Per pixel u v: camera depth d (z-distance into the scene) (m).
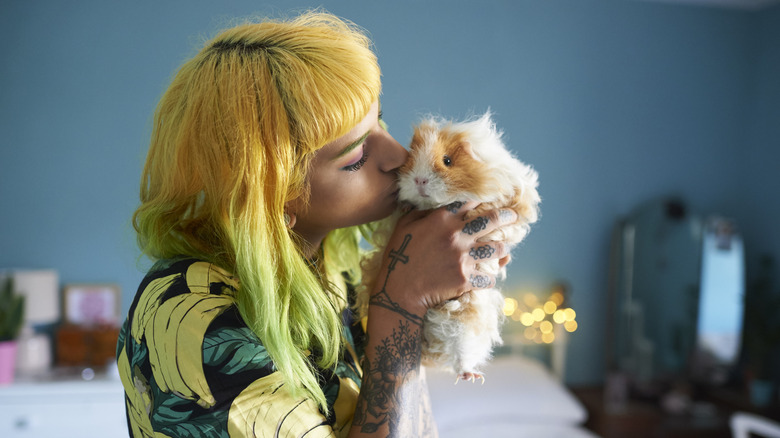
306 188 0.59
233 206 0.55
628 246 3.23
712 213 3.48
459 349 0.61
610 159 3.33
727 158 3.50
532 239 3.26
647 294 3.23
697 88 3.43
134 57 2.86
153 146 0.61
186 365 0.50
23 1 2.76
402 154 0.62
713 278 3.25
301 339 0.59
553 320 3.21
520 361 3.01
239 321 0.53
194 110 0.56
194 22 2.89
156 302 0.54
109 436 2.51
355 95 0.56
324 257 0.76
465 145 0.63
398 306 0.61
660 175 3.40
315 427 0.52
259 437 0.50
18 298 2.58
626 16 3.31
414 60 3.10
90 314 2.86
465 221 0.62
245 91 0.55
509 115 3.21
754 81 3.48
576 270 3.31
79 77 2.83
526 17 3.20
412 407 0.60
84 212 2.88
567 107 3.26
